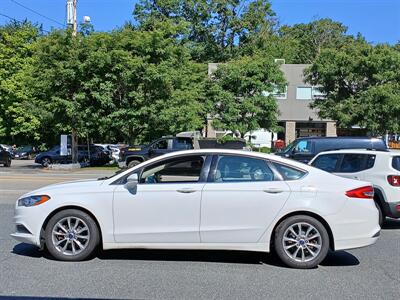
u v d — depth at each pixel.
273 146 42.62
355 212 6.82
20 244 8.05
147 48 28.69
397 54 34.19
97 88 28.11
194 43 51.50
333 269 6.79
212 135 38.44
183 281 6.05
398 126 32.72
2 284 5.85
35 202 7.03
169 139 24.16
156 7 51.62
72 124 28.53
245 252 7.71
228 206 6.77
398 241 8.94
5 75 42.69
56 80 27.75
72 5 28.59
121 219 6.85
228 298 5.39
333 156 11.03
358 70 34.69
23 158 44.72
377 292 5.71
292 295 5.54
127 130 29.58
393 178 9.98
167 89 28.98
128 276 6.25
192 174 6.96
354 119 34.00
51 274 6.30
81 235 6.98
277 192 6.79
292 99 46.38
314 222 6.76
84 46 28.19
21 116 42.84
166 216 6.81
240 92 35.88
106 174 24.27
